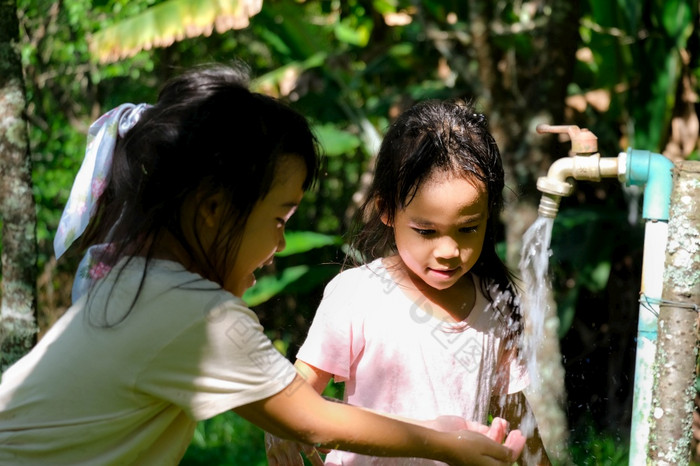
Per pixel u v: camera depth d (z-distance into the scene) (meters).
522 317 2.14
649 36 5.40
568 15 4.88
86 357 1.53
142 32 5.31
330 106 6.43
